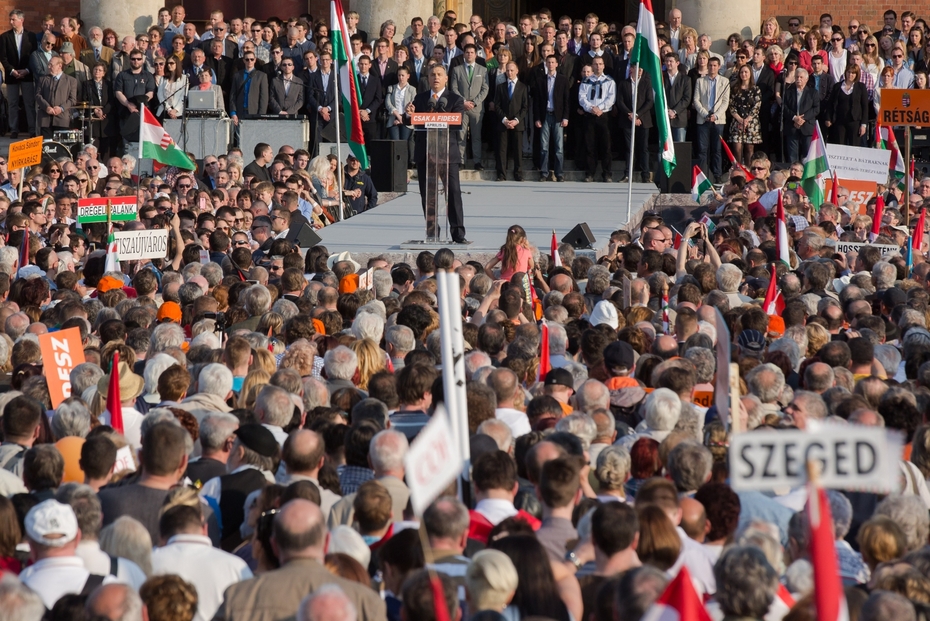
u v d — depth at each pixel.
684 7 56.38
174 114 52.72
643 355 18.75
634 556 10.72
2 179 45.81
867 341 19.22
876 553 11.21
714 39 55.81
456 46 54.47
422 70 52.72
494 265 29.47
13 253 30.45
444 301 12.32
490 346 20.06
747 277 28.19
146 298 24.11
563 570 10.61
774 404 16.84
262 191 41.47
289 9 64.81
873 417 14.09
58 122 54.06
